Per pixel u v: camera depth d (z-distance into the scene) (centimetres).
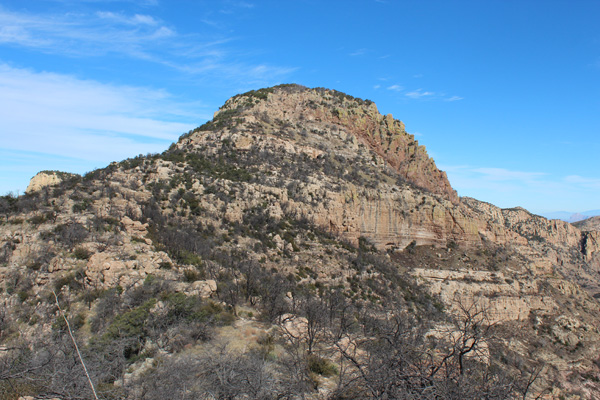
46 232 3569
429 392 1291
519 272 7875
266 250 5197
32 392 1577
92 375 1691
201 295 3200
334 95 11131
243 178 6619
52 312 2808
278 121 9406
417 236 7781
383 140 10606
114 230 3822
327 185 7212
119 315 2631
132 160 6378
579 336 6556
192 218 5231
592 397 4881
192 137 7994
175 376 1816
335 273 5316
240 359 1923
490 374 1549
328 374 2111
